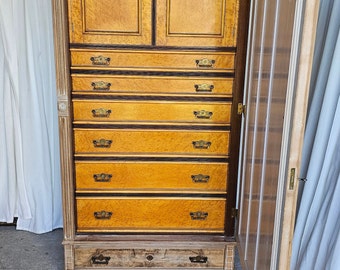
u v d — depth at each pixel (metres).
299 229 1.99
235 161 2.19
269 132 1.66
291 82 1.39
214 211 2.26
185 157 2.19
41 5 2.51
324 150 1.86
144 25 2.02
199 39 2.05
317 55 2.03
